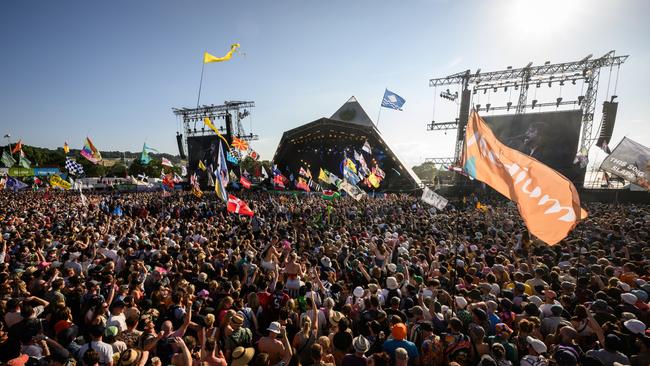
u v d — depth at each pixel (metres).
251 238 12.15
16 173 36.69
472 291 6.32
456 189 41.25
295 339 5.00
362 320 5.55
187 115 49.75
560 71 35.81
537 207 5.92
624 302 6.11
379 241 9.57
